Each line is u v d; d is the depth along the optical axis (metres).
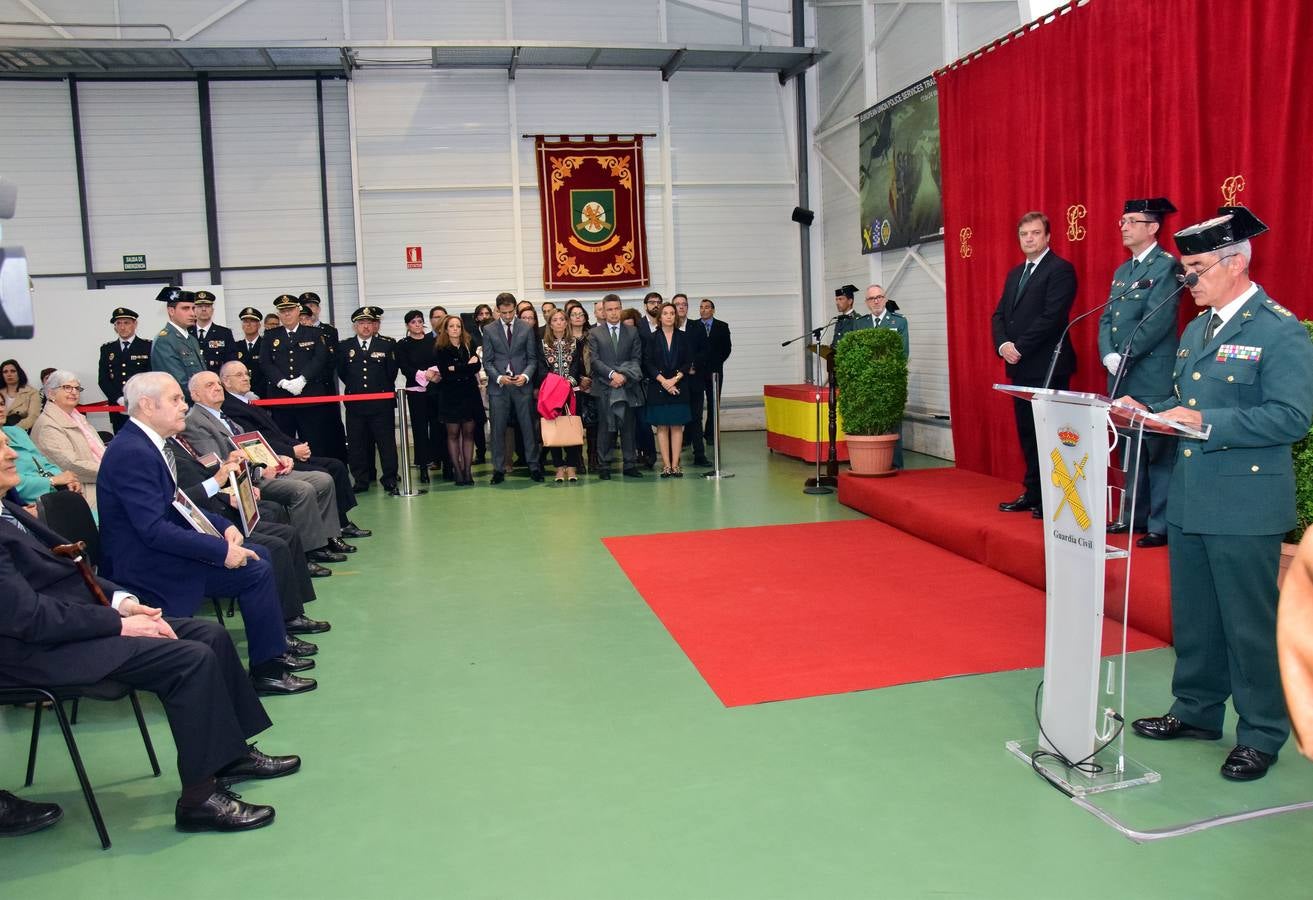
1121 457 4.62
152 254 10.71
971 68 7.41
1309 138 4.40
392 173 11.00
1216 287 2.93
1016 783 2.89
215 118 10.71
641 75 11.43
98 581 3.09
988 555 5.22
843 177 10.85
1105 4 5.84
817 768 3.02
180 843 2.70
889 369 6.85
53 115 10.45
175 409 3.48
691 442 9.96
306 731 3.44
